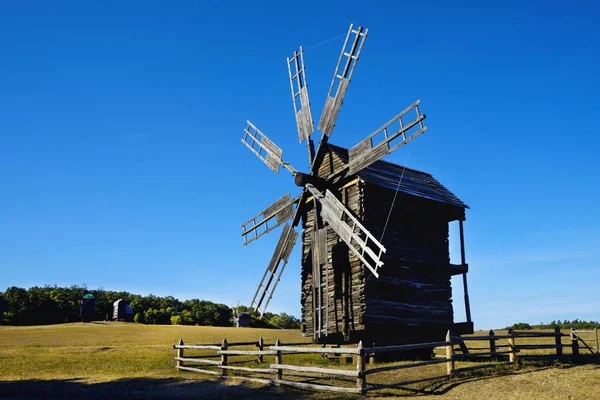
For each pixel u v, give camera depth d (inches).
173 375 805.2
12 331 2251.5
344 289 867.4
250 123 1152.8
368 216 869.8
